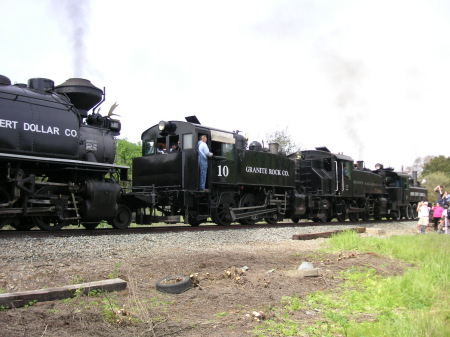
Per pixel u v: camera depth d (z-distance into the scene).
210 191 13.38
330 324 4.41
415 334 3.88
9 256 6.46
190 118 14.14
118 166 11.34
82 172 10.95
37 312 4.18
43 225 10.33
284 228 13.88
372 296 5.60
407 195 28.47
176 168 12.73
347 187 21.25
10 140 9.33
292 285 5.98
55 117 10.21
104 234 10.51
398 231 17.11
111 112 12.54
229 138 14.59
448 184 62.34
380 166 26.69
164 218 12.52
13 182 9.48
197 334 3.91
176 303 4.88
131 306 4.63
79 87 11.12
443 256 8.53
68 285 5.10
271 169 16.61
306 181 19.88
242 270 6.54
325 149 20.83
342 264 7.73
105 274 5.93
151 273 6.20
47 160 9.81
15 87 9.91
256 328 4.14
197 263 6.95
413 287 5.79
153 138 14.39
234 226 14.12
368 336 4.00
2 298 4.30
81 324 3.92
